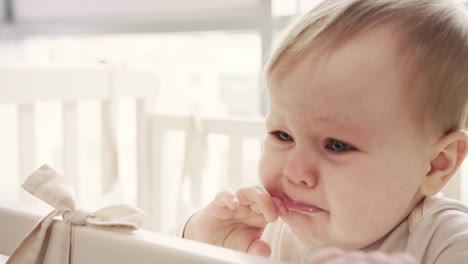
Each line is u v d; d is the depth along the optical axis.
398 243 0.66
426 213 0.65
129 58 1.91
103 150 1.29
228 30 1.60
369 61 0.60
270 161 0.66
